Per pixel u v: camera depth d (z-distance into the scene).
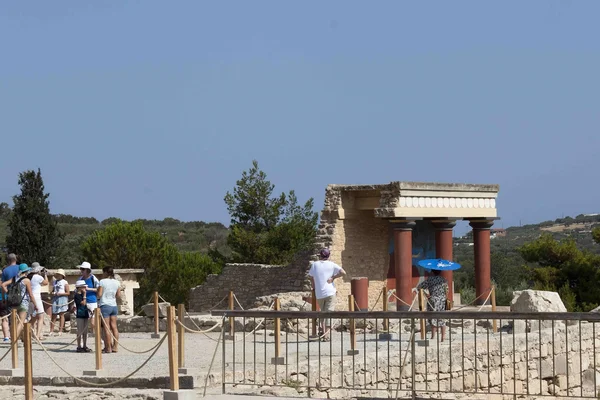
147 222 125.81
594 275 59.53
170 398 16.95
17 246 57.34
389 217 42.44
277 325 20.95
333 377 20.66
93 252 59.03
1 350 26.48
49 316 34.41
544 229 160.00
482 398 24.62
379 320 31.11
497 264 71.88
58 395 18.75
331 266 26.75
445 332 26.77
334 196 44.31
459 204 45.00
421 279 45.69
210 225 129.50
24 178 58.62
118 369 21.52
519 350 26.12
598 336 30.12
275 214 63.97
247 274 49.44
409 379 22.30
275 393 18.64
